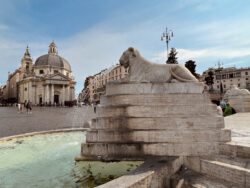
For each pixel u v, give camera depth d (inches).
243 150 86.9
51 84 1937.7
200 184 75.9
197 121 104.7
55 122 436.1
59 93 2012.8
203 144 97.4
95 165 100.3
